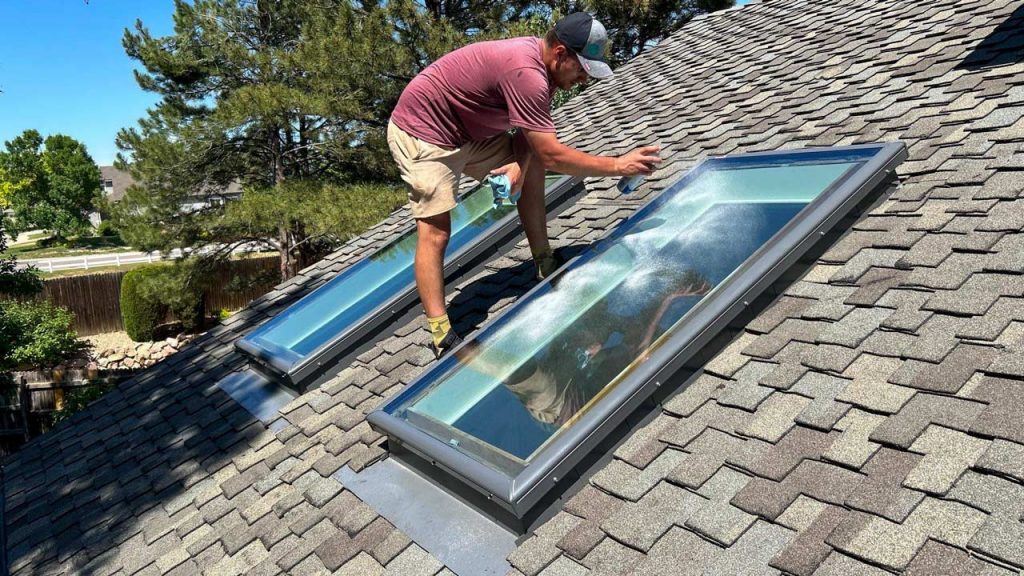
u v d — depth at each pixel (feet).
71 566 15.30
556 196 21.39
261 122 71.77
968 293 9.97
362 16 68.74
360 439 14.69
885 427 8.54
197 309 91.86
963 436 7.89
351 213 68.49
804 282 12.09
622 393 10.60
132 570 14.12
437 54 66.95
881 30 23.41
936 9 22.61
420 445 11.88
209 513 14.87
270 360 18.94
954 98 16.14
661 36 89.97
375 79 68.18
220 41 74.38
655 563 8.42
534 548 9.66
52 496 19.31
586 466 10.48
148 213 72.43
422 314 18.94
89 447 21.81
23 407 62.03
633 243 15.14
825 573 7.23
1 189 241.96
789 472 8.68
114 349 82.33
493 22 73.26
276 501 14.02
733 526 8.33
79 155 259.80
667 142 23.17
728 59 29.35
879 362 9.63
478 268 19.97
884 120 16.80
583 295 13.99
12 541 17.63
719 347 11.59
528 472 9.98
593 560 8.95
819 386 9.78
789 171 14.98
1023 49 16.88
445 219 15.03
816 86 21.35
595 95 35.53
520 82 12.96
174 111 77.05
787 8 33.40
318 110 67.15
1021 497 6.92
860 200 12.96
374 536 11.63
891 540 7.17
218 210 77.36
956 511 7.13
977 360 8.80
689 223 14.93
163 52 74.43
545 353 12.65
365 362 17.84
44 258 182.70
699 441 9.97
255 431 17.42
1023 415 7.73
